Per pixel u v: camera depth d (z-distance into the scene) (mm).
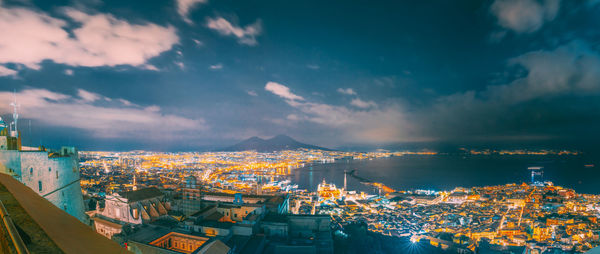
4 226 4711
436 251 100625
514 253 98938
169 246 67438
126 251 4371
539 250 101375
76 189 40406
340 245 86188
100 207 101688
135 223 81812
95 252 4031
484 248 103250
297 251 69125
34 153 30422
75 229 5305
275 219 84625
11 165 27641
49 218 5738
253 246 66188
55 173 34344
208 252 53375
